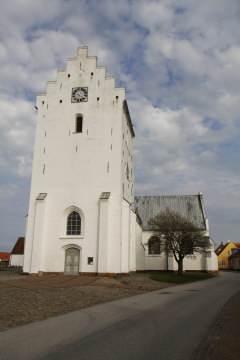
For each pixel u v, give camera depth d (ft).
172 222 149.79
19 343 29.09
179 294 73.10
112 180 118.93
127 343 29.14
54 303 53.83
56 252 115.03
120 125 123.54
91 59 131.34
